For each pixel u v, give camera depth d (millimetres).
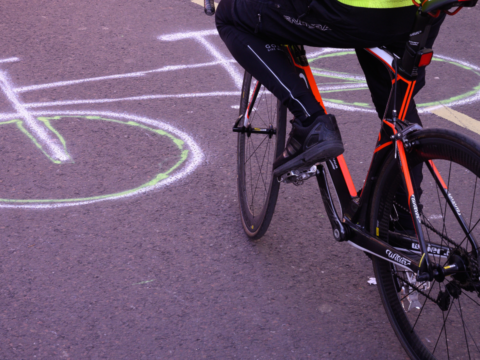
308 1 2031
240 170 3215
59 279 2775
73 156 3773
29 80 4750
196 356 2377
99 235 3082
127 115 4289
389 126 2135
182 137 4031
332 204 2496
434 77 4977
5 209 3260
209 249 3016
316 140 2164
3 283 2742
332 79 4969
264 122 3680
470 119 4336
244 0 2248
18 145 3877
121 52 5266
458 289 2035
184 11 6176
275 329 2525
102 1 6379
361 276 2859
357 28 2016
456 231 3064
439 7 1830
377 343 2463
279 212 3328
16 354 2365
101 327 2512
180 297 2693
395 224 2357
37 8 6164
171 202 3369
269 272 2869
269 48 2275
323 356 2389
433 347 2391
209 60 5180
